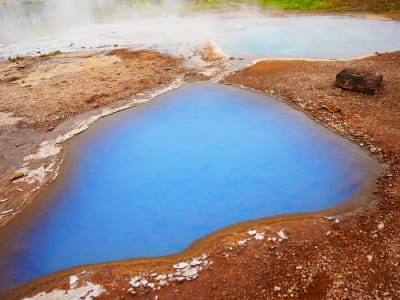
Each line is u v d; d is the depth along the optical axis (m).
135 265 5.60
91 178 7.91
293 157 8.25
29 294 5.22
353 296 4.76
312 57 14.61
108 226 6.59
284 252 5.47
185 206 6.97
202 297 4.86
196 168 8.09
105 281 5.27
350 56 14.52
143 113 10.60
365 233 5.75
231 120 10.04
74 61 15.70
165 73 13.66
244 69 13.65
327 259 5.31
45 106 11.08
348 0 23.62
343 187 7.09
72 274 5.54
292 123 9.63
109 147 9.02
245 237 5.88
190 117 10.30
